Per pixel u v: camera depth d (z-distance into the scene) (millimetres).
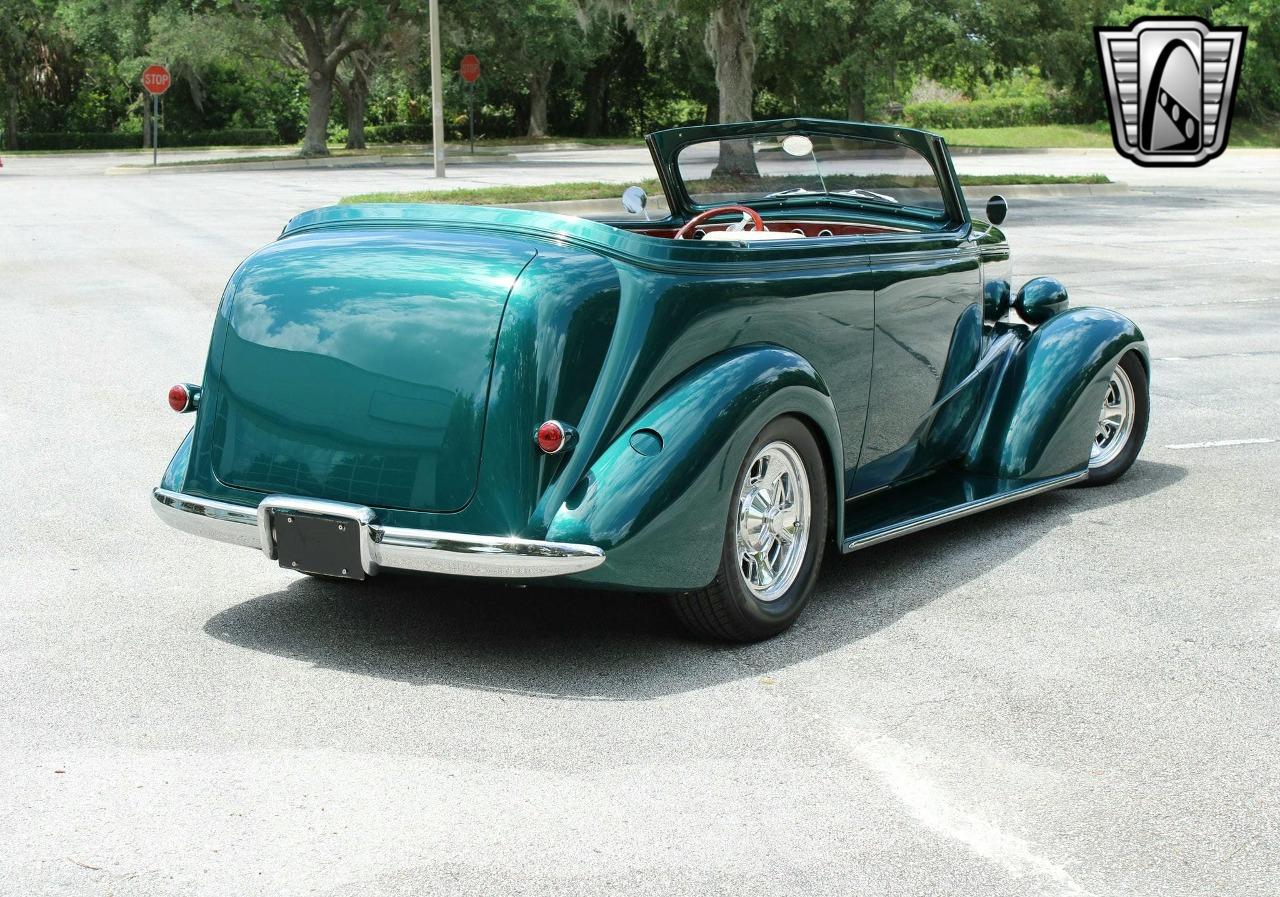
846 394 4637
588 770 3256
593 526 3600
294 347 3893
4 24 53750
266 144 60438
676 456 3729
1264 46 54406
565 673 3889
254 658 3992
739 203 5781
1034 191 25750
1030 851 2896
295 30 41688
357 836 2920
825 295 4434
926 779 3234
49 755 3318
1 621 4309
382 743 3398
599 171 32344
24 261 14336
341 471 3814
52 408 7574
